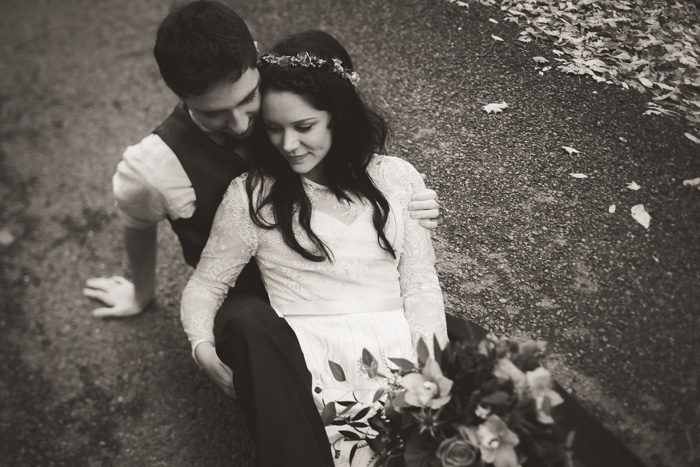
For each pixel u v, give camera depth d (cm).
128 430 254
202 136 209
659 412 206
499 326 237
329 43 193
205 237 227
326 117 192
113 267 321
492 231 262
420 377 156
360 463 184
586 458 163
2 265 331
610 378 216
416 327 203
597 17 330
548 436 159
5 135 398
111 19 463
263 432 173
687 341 219
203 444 244
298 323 202
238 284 220
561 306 237
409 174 213
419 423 157
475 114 302
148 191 213
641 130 279
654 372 215
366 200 205
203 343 202
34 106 412
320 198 206
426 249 213
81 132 390
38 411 267
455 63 328
